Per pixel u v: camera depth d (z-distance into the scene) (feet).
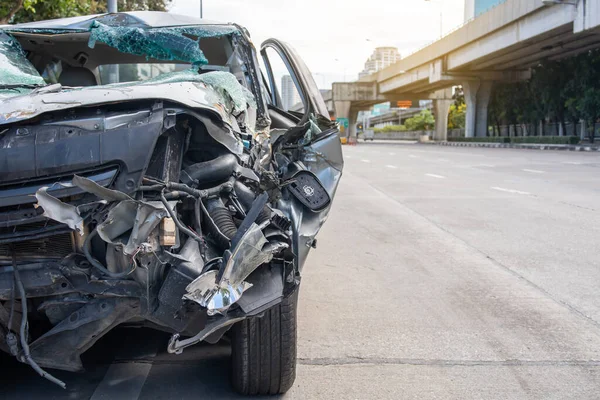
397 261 23.18
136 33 14.78
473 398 11.91
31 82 12.78
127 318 9.50
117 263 9.07
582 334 15.46
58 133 9.36
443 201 39.34
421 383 12.57
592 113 129.59
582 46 135.33
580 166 69.82
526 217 32.53
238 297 9.14
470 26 155.53
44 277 9.20
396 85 239.91
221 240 9.73
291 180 11.96
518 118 173.27
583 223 30.50
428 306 17.70
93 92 10.04
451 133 281.54
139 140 9.37
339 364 13.51
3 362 13.01
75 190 9.05
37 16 43.34
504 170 64.85
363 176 59.21
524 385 12.55
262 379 11.30
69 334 9.53
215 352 13.89
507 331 15.66
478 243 26.17
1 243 9.06
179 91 10.15
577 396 12.07
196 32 15.19
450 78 186.50
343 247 25.64
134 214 8.90
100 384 12.09
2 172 9.12
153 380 12.32
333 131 13.93
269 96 18.49
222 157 10.64
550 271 21.42
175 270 9.16
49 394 11.59
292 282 10.30
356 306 17.69
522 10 124.47
